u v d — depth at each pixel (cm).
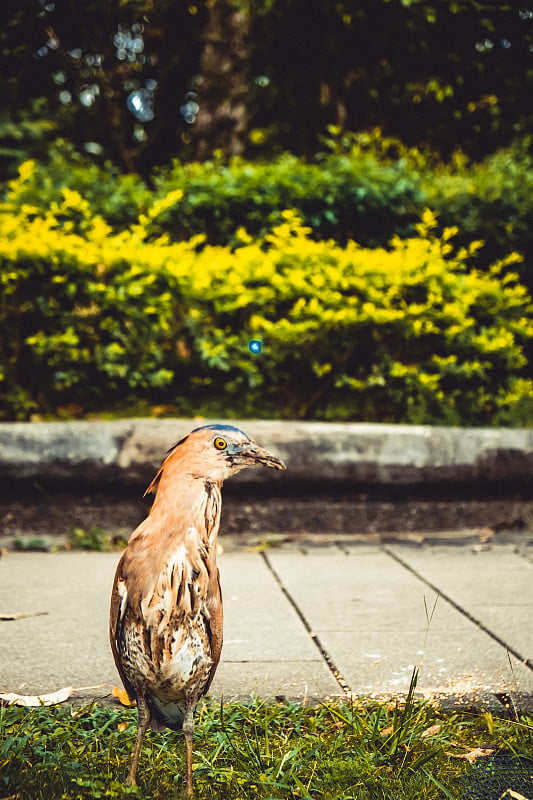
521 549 877
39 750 389
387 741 405
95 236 938
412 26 1688
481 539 918
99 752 401
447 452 938
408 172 1204
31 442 872
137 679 351
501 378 1048
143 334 962
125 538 879
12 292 925
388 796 365
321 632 593
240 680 500
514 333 1067
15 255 898
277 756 404
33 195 1034
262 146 1934
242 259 982
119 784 359
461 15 1689
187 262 949
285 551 865
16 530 887
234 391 1038
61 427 880
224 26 1764
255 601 670
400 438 930
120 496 898
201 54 1961
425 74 1781
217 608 358
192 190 1088
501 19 1708
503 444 950
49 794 356
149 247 957
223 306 966
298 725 433
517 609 652
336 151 1455
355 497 939
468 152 1912
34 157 1642
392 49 1753
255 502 920
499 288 1036
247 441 358
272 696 476
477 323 1055
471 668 525
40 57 1909
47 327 952
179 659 344
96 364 957
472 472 944
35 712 436
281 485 914
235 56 1770
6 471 868
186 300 965
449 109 1844
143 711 363
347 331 991
